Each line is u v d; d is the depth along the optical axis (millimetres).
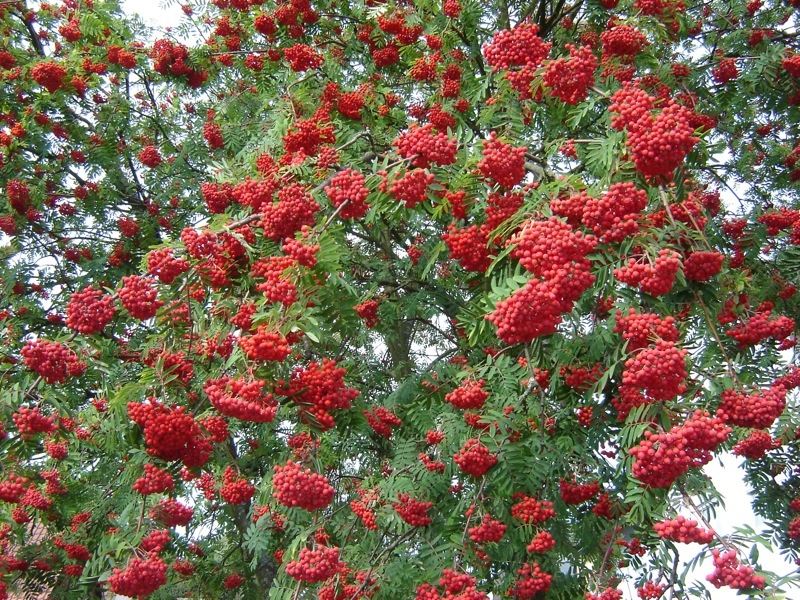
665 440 2133
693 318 3793
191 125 8633
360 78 7820
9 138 7719
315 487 2473
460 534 3605
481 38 7102
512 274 2695
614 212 2521
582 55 3168
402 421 5855
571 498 3793
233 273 3230
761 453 3566
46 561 6914
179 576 7949
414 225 6738
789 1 6684
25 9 8891
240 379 2521
